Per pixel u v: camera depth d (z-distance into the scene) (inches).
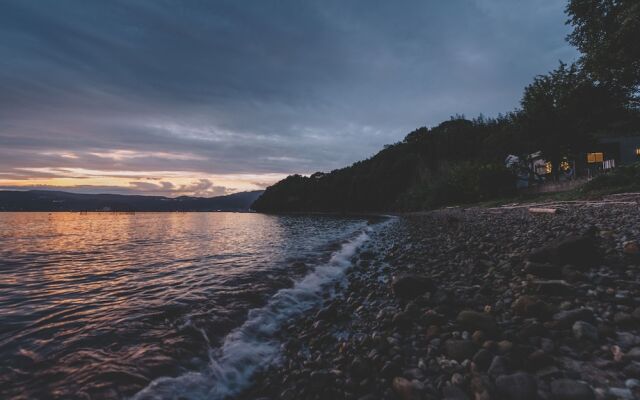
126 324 203.3
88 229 1428.4
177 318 215.3
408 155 3479.3
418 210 2203.5
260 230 1216.8
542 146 1191.6
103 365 151.2
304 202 5027.1
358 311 212.1
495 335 142.0
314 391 123.6
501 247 333.7
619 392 96.1
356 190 3880.4
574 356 118.6
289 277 340.2
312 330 189.6
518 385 102.4
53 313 229.6
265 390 132.4
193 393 132.6
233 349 171.0
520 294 185.2
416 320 172.7
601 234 298.2
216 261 464.4
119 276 369.4
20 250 648.4
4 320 213.6
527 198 1061.8
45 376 141.3
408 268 319.3
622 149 1244.5
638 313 134.8
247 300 257.3
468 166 1723.7
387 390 117.1
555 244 231.0
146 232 1190.9
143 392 131.3
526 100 1205.7
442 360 128.9
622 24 704.4
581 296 169.0
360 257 438.9
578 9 842.8
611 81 869.2
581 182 944.3
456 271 273.9
